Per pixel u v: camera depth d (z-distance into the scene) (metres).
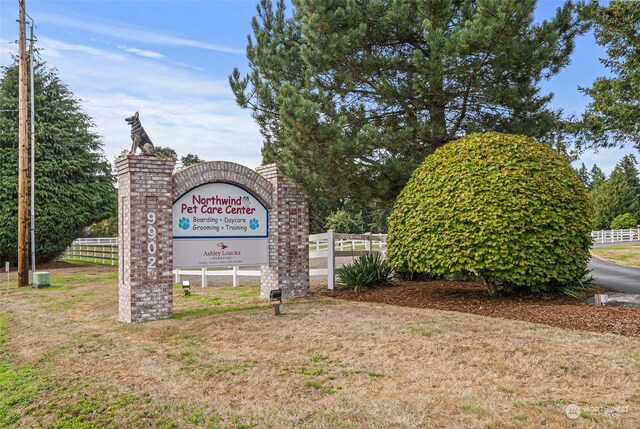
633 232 40.75
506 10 9.84
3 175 24.31
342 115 11.99
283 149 12.25
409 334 7.11
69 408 5.68
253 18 15.34
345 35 11.33
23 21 17.78
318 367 6.15
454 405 4.70
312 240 13.31
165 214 10.05
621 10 13.95
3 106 25.44
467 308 9.27
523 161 9.45
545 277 9.12
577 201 9.50
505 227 8.95
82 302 12.94
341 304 10.26
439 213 9.51
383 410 4.73
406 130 11.50
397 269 10.70
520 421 4.27
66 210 25.34
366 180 12.12
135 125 9.86
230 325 8.48
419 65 10.85
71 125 26.94
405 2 11.62
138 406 5.48
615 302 9.48
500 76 11.46
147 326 9.14
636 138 15.58
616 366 5.36
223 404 5.31
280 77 14.20
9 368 7.50
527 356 5.85
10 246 24.17
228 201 11.25
